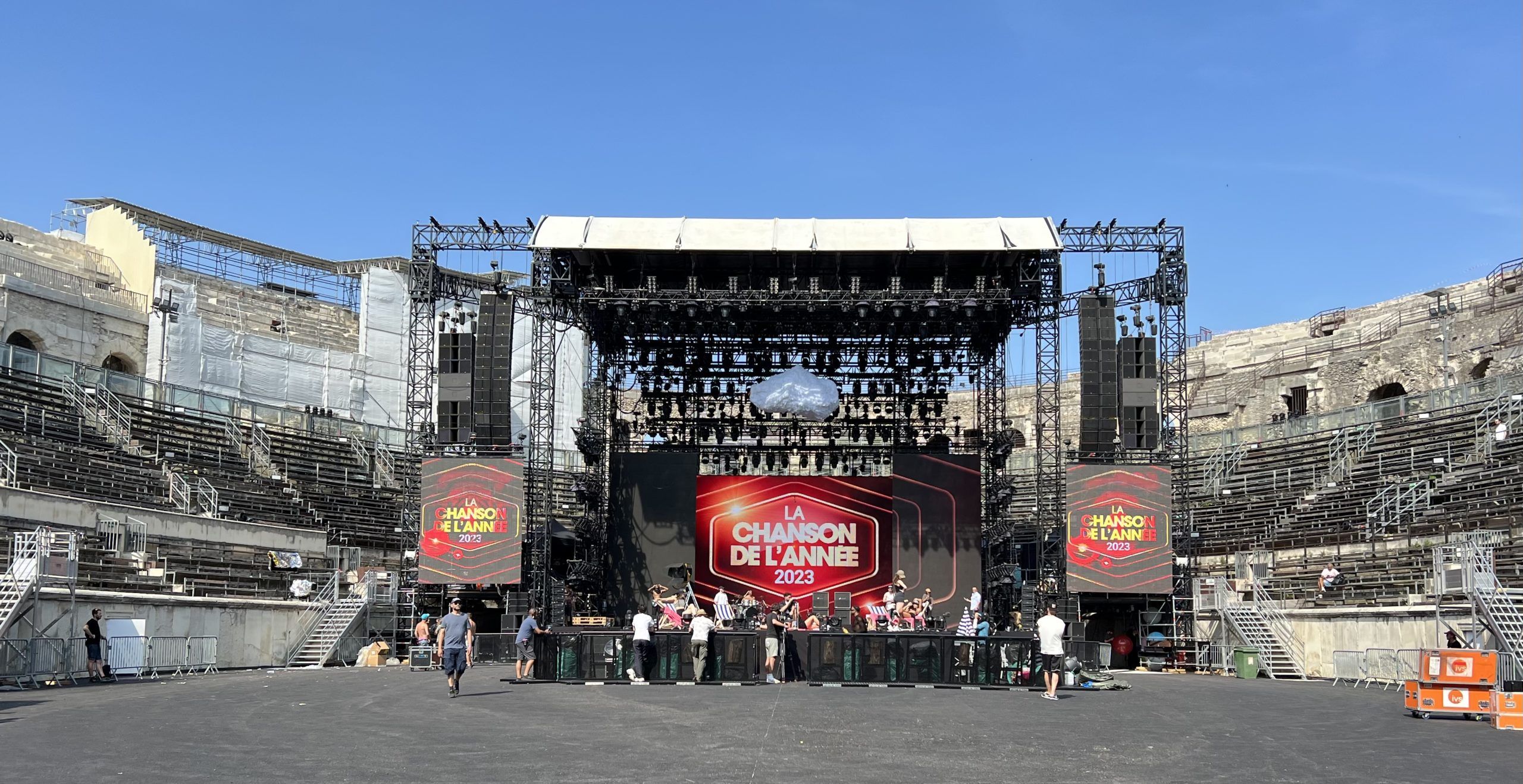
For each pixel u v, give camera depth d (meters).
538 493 48.00
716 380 52.94
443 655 27.91
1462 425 50.75
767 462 53.16
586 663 32.03
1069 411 74.88
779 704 26.19
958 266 47.03
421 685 30.84
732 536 50.34
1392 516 47.78
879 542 50.06
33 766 16.55
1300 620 41.81
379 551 53.97
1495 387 50.81
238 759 17.36
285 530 48.53
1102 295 43.81
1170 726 22.97
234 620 38.97
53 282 59.53
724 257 46.25
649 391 53.88
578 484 51.91
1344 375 63.81
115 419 48.94
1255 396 68.12
